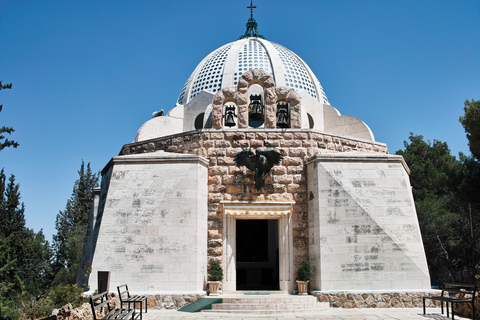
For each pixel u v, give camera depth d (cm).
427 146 4603
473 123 2272
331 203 1758
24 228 3800
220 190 1878
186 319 1355
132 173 1800
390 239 1717
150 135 2373
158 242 1708
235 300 1588
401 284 1683
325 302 1638
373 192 1773
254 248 2509
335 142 2022
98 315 1266
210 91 2808
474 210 3316
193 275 1680
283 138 1945
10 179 3809
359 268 1694
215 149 1927
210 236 1827
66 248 5312
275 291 1788
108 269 1675
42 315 1598
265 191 1880
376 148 2195
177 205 1744
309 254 1803
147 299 1619
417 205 3566
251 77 2070
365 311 1552
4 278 2636
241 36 3606
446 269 3666
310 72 3005
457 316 1430
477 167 2848
